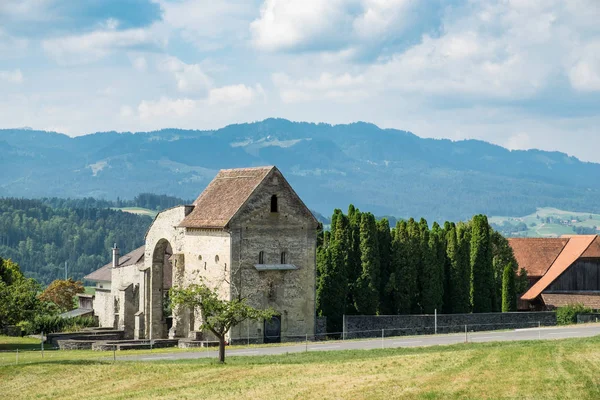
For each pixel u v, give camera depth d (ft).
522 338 298.15
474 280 396.57
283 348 296.10
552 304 419.13
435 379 202.59
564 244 490.49
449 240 391.04
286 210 342.85
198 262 350.23
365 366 228.63
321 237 402.11
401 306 373.40
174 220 369.09
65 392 226.38
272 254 338.75
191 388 217.15
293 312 342.23
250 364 245.04
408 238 378.12
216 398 202.59
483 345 269.03
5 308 335.88
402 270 373.61
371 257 366.63
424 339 308.60
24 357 295.28
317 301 363.35
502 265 442.91
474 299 395.34
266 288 336.29
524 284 447.01
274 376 223.51
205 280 344.08
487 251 399.44
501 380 195.83
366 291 365.20
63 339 361.71
